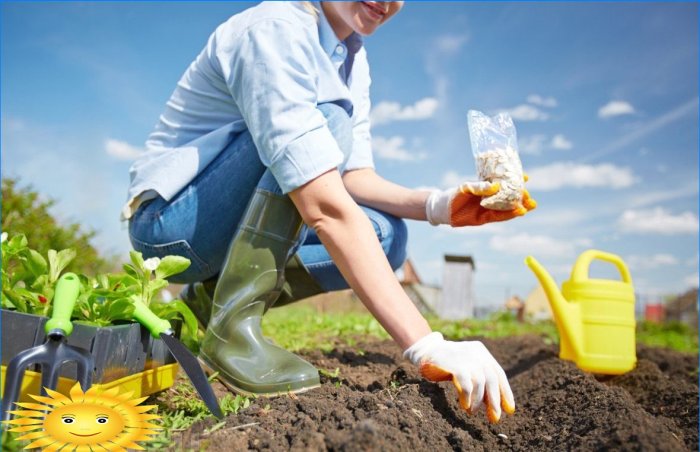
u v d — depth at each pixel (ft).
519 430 5.85
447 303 32.65
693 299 49.70
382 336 12.21
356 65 7.36
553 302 9.20
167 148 6.64
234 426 4.60
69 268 18.49
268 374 5.56
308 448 4.00
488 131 6.81
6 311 4.79
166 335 5.00
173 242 6.53
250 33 5.57
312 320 14.88
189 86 6.59
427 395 5.75
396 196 7.34
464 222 6.84
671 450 4.27
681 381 8.92
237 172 6.24
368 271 4.96
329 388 5.61
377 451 3.97
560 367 8.17
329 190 5.12
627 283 9.47
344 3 5.69
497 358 11.20
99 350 4.64
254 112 5.40
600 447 4.53
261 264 5.75
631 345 9.21
